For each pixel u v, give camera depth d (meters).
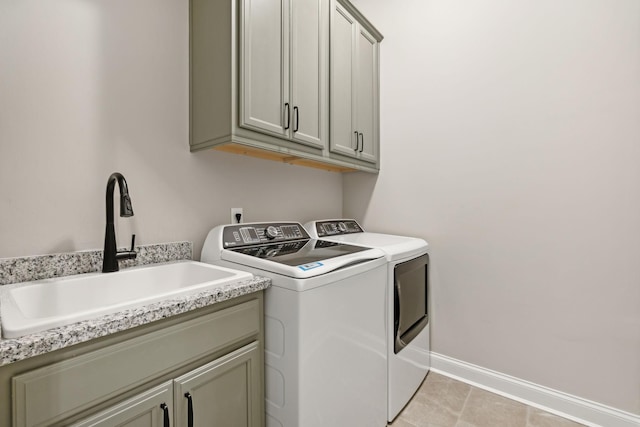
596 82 1.47
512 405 1.65
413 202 2.10
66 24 1.13
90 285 1.07
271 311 1.13
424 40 2.04
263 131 1.38
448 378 1.93
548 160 1.61
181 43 1.48
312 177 2.22
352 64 1.95
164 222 1.42
